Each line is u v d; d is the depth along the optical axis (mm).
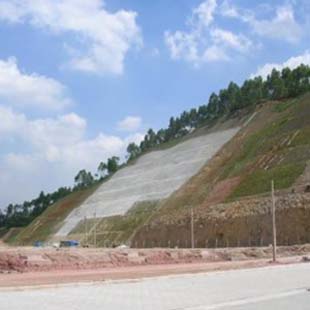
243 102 186750
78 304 20891
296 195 92312
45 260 52469
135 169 189375
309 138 117625
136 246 122625
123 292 25016
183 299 21828
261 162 123188
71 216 181750
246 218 95625
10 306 20453
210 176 140250
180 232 111438
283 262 50875
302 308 19172
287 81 188375
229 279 31484
